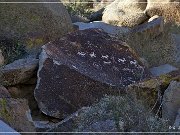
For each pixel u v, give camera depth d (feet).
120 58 23.40
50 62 21.66
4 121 16.87
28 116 17.97
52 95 20.81
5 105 17.53
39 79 21.21
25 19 27.84
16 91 21.84
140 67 23.09
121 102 18.25
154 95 21.18
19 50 26.35
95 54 23.22
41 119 20.38
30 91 22.06
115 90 20.68
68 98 20.72
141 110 18.25
